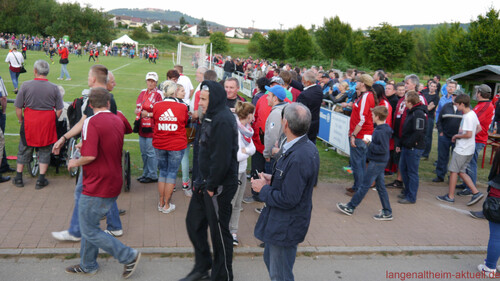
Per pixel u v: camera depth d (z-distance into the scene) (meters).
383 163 5.35
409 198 6.29
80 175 4.12
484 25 26.70
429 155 9.89
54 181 6.16
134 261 3.73
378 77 8.55
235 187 3.67
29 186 5.89
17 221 4.74
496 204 4.10
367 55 39.88
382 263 4.45
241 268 4.15
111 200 3.64
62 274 3.79
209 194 3.52
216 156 3.42
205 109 3.53
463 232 5.32
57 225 4.71
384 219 5.56
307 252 4.51
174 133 5.00
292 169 2.95
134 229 4.74
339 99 9.56
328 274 4.14
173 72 6.39
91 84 4.39
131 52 49.16
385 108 5.29
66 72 19.75
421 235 5.14
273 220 3.09
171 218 5.12
